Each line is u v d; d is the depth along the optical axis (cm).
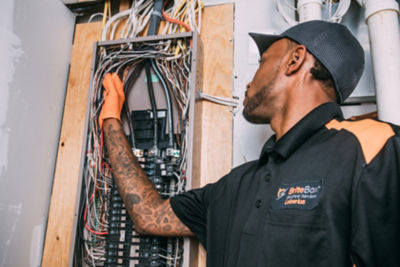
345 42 90
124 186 111
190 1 143
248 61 137
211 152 129
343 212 63
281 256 65
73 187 136
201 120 132
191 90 121
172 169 117
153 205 108
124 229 115
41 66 131
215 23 144
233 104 132
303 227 65
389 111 108
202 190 107
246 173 95
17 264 117
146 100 133
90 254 119
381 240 57
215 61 139
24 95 121
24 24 122
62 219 133
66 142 142
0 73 110
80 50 153
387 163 60
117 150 117
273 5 142
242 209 83
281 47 96
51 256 129
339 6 126
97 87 133
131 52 133
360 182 61
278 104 91
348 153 68
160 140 125
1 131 110
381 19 116
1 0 112
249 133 129
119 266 112
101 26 155
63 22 147
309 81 87
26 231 122
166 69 130
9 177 113
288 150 78
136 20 145
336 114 82
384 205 58
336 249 60
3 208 111
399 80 110
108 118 122
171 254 112
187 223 104
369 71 127
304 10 128
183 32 133
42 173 131
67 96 147
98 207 125
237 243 78
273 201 73
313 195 67
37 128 128
